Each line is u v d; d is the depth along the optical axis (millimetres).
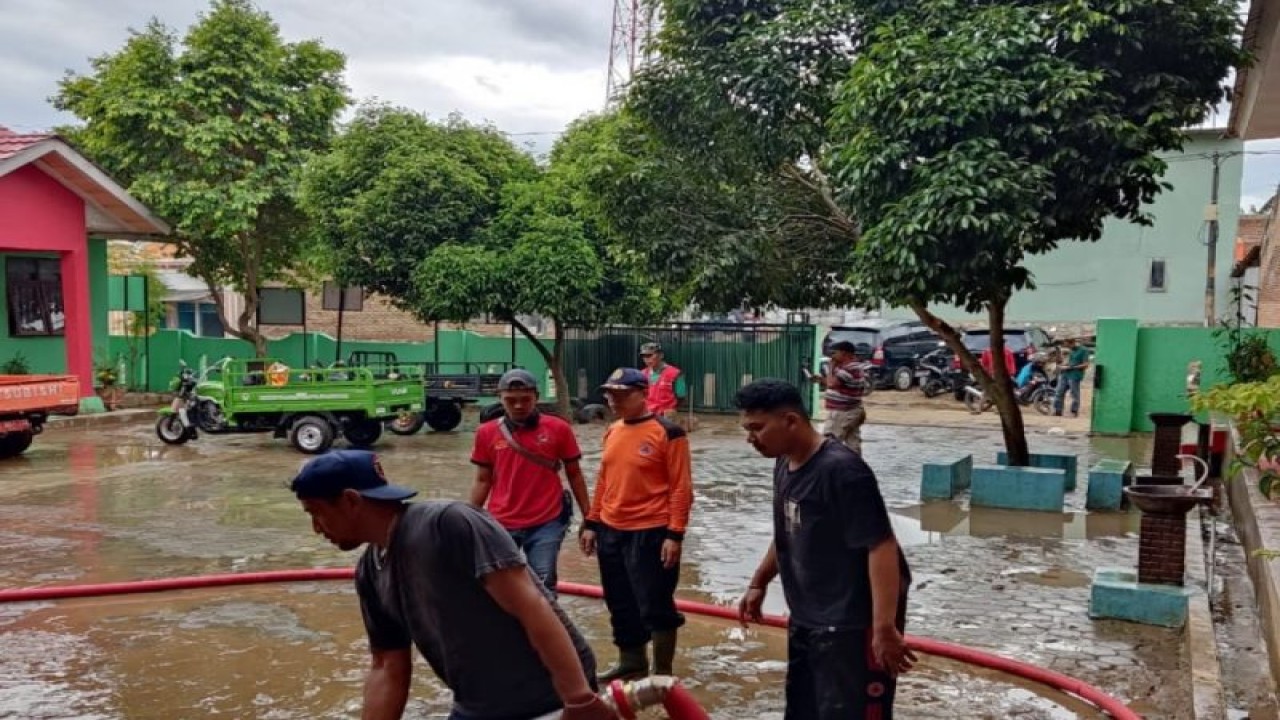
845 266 12039
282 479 11672
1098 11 8359
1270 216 17375
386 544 2652
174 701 4973
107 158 20156
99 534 8812
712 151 11344
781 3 10641
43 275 18281
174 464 12797
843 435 9836
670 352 20141
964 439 16172
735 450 14852
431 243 17344
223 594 7000
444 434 16328
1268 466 7516
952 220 7812
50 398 13438
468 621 2623
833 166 9109
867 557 3324
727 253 11297
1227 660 5824
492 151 18453
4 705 4906
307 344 23422
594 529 5215
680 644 5871
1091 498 10203
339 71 21328
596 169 11711
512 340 20422
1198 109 8516
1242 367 13656
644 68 11273
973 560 8008
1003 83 7992
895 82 8234
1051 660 5590
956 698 5031
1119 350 16531
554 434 5246
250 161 19891
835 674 3328
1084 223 8734
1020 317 29359
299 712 4832
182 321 33875
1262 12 7848
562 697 2600
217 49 19531
